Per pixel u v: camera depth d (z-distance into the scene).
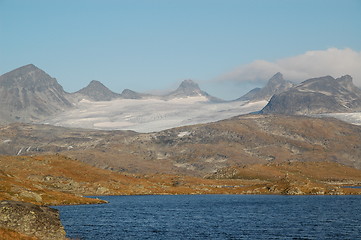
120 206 175.12
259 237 94.81
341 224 117.88
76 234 96.00
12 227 81.50
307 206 184.00
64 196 178.25
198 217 137.50
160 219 130.75
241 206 185.12
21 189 150.75
